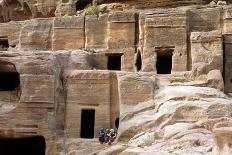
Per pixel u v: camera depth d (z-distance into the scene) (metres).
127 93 28.73
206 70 30.88
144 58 33.47
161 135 25.78
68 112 29.56
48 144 27.78
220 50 31.38
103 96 29.56
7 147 31.92
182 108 26.58
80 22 36.22
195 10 34.25
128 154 22.77
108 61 35.44
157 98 28.41
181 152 21.73
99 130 29.17
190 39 32.84
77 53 32.53
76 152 26.97
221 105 26.19
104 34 35.59
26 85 28.25
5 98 29.11
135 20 34.78
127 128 27.31
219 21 33.84
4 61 28.67
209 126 25.22
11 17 43.78
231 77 32.03
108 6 38.47
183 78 30.41
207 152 21.41
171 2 37.50
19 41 37.50
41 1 42.19
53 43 36.47
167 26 33.59
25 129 27.97
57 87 29.00
